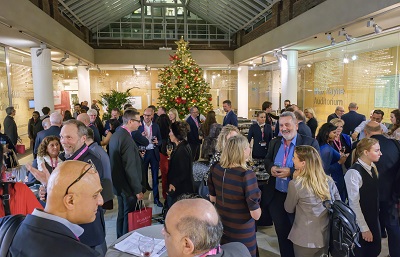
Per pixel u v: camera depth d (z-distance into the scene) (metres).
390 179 2.92
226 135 3.08
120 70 14.50
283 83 9.09
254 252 2.29
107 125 6.89
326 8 6.01
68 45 8.89
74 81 13.55
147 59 12.89
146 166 5.01
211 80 14.65
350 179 2.65
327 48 8.42
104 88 14.43
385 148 2.93
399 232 2.93
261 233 3.85
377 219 2.67
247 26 11.93
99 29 12.80
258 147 5.18
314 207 2.25
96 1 9.97
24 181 3.15
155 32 13.17
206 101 9.33
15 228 1.07
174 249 1.07
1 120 7.79
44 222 1.04
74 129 2.32
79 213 1.12
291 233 2.39
